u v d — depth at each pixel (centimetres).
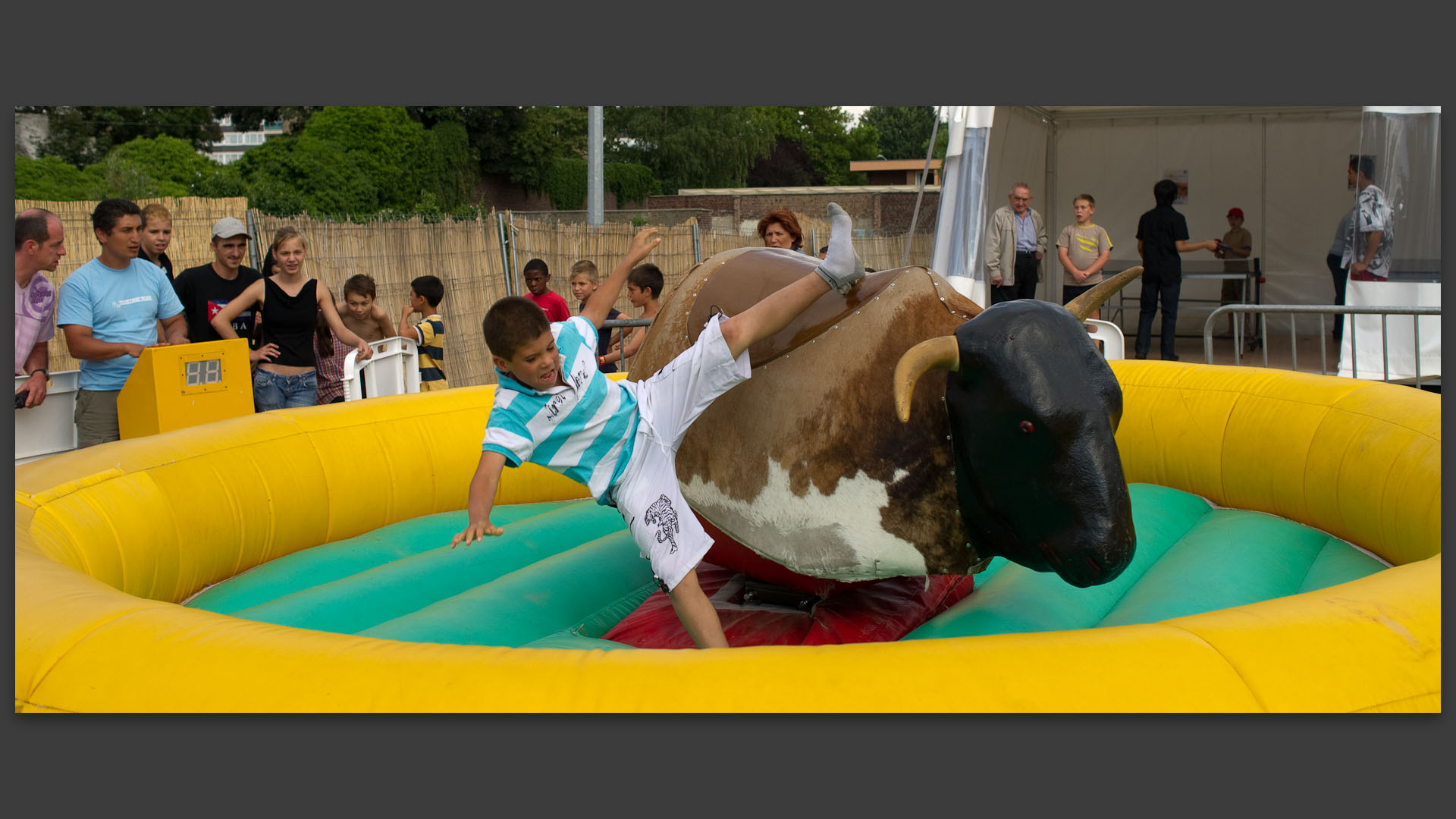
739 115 4275
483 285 1458
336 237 1249
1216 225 1448
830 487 324
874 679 218
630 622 372
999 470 285
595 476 328
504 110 3534
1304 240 1411
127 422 535
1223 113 1394
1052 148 1462
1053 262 1489
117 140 3816
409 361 689
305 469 461
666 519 324
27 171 2422
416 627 346
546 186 3716
